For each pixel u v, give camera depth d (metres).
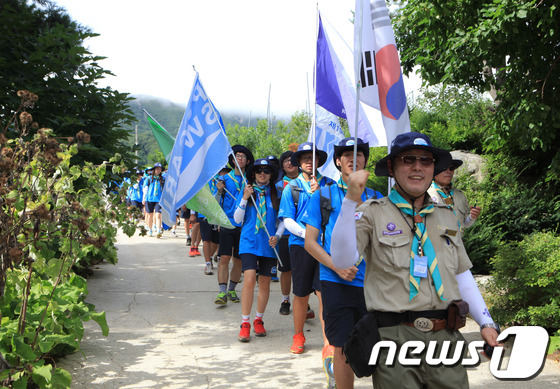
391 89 4.67
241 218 5.66
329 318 3.58
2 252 3.28
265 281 5.67
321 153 5.55
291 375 4.46
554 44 7.43
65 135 7.22
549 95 7.68
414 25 9.52
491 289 5.69
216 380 4.32
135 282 8.27
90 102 7.48
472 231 8.37
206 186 5.91
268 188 5.83
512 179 10.27
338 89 5.32
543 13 6.62
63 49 7.57
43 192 3.75
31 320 4.05
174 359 4.82
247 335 5.41
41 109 7.00
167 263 10.17
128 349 5.07
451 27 8.28
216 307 6.89
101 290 7.64
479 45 6.95
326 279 3.63
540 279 5.03
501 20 6.65
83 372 4.42
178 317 6.33
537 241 5.57
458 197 5.18
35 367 3.56
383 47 4.68
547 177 9.01
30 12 7.70
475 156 11.43
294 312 5.08
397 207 2.55
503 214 9.60
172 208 5.55
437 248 2.50
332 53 5.34
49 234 3.63
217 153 5.70
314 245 3.61
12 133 6.52
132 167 7.98
